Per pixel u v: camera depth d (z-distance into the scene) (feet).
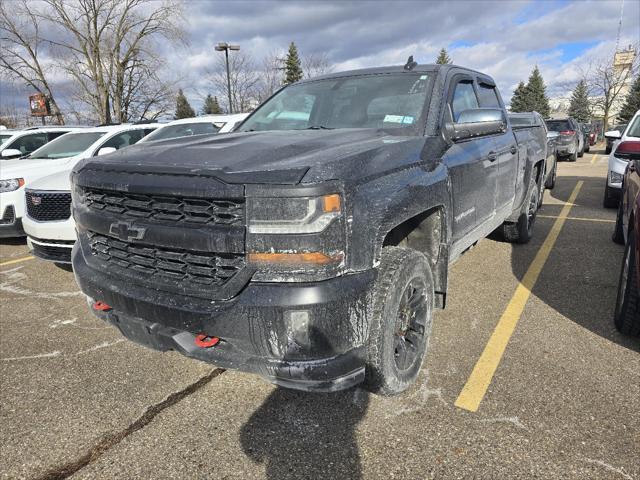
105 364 10.98
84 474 7.61
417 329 9.50
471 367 10.37
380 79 12.26
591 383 9.64
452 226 10.33
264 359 7.28
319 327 7.02
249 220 7.02
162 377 10.37
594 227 23.61
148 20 102.73
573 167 57.16
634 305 10.78
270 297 6.91
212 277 7.48
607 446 7.87
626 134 26.91
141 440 8.36
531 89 222.28
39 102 104.68
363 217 7.41
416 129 10.50
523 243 20.13
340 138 9.49
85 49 102.01
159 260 8.06
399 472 7.48
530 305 13.69
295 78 133.69
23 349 11.83
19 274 18.24
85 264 9.36
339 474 7.48
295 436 8.37
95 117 110.32
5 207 20.97
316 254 6.97
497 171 13.57
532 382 9.74
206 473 7.57
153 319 7.88
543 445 7.93
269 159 7.70
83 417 9.03
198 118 25.52
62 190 15.92
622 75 135.85
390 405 9.12
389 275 8.08
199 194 7.25
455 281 15.81
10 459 7.97
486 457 7.71
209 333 7.34
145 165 8.07
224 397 9.58
